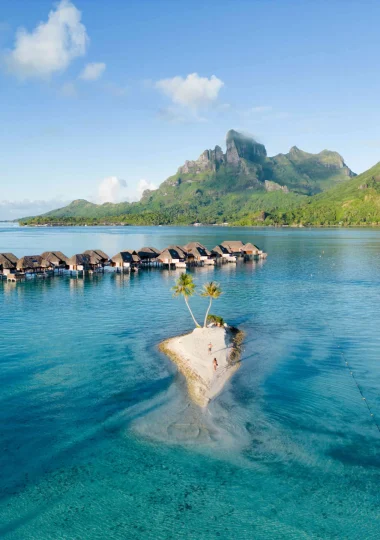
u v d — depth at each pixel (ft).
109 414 105.19
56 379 125.49
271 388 120.47
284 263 414.82
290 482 80.94
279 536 69.46
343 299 239.09
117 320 191.52
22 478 82.12
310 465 85.76
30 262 319.06
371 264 405.18
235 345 156.25
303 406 109.91
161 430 98.22
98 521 72.43
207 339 157.58
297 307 218.79
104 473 83.51
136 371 131.44
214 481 81.20
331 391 118.93
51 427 99.45
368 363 139.64
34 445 92.38
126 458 88.02
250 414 105.50
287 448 91.30
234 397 114.62
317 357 145.07
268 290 267.59
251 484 80.43
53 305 223.30
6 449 90.89
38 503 76.07
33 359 141.49
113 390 118.42
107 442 93.56
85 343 157.99
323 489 79.20
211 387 120.47
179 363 137.08
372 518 72.95
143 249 391.45
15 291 264.52
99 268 357.41
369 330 175.94
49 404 110.32
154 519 72.69
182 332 172.14
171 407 108.88
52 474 83.30
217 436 95.66
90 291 264.52
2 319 192.95
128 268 353.92
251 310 212.23
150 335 168.14
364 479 81.92
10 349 151.02
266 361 140.87
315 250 552.00
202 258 400.47
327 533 70.08
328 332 173.47
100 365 136.26
